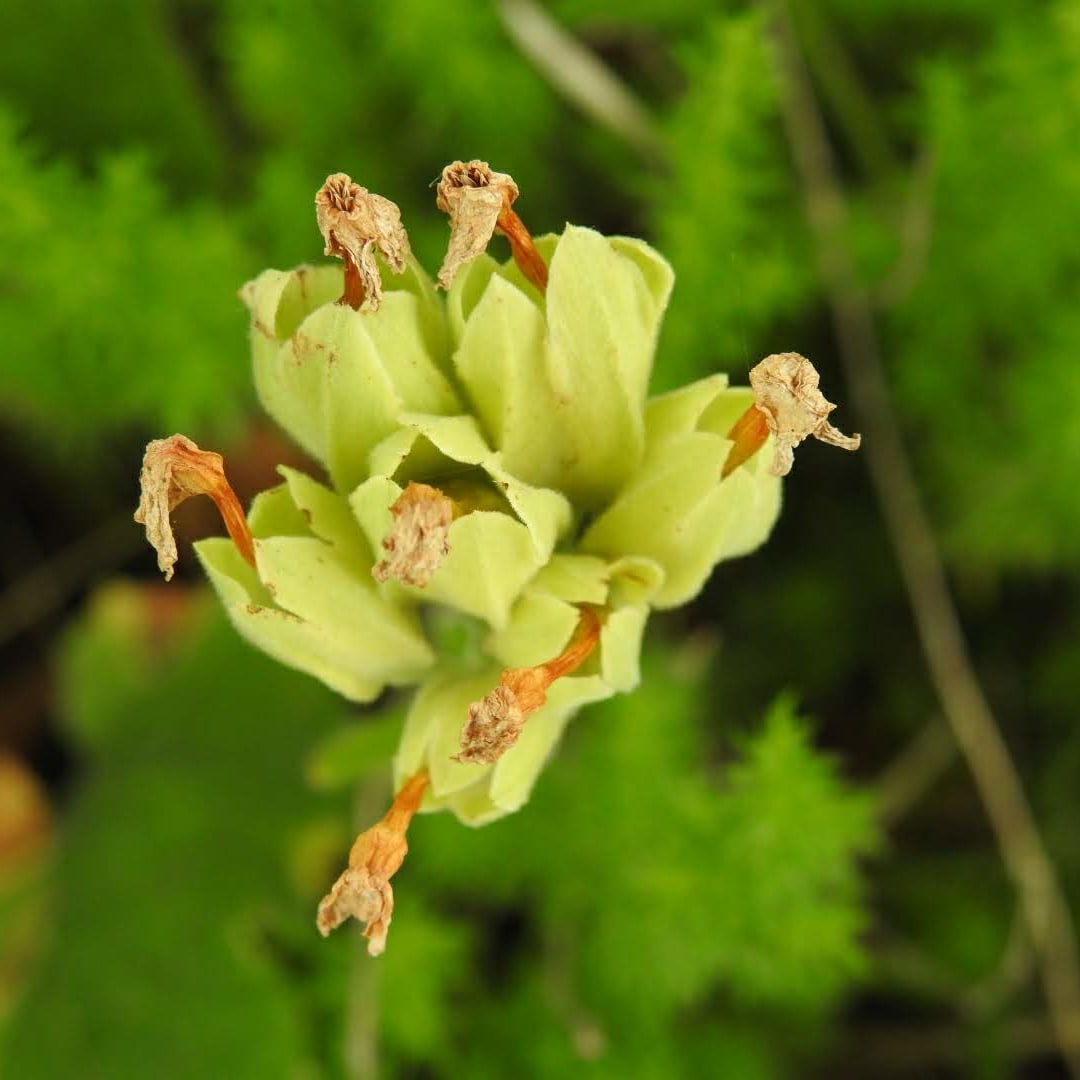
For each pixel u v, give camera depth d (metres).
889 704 0.31
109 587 0.33
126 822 0.31
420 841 0.29
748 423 0.23
